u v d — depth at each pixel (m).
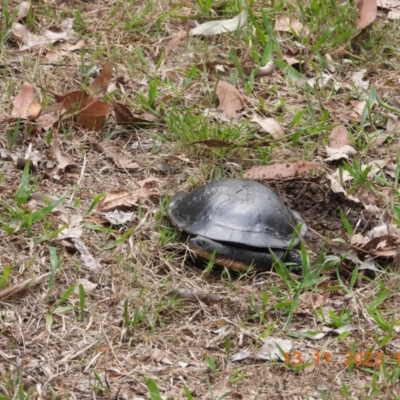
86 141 7.10
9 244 5.87
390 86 8.18
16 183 6.54
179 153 7.03
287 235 5.86
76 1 9.01
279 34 8.62
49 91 7.30
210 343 5.20
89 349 5.08
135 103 7.60
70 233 6.02
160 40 8.51
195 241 5.70
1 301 5.40
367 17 8.62
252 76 7.98
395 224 6.33
